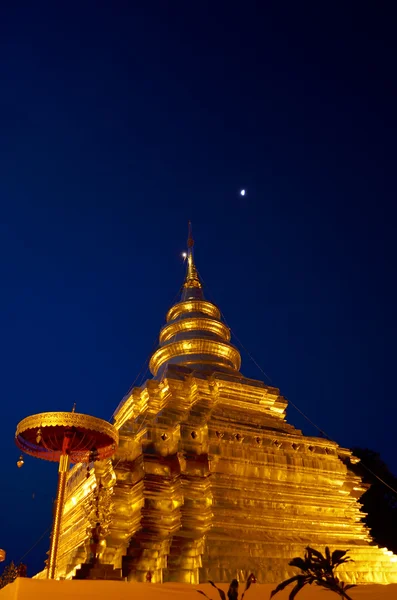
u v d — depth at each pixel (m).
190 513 20.06
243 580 18.28
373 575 21.03
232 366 29.98
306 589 13.40
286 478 22.58
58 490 16.67
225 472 21.33
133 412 26.25
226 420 23.64
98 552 16.72
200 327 30.48
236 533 19.86
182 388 25.36
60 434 17.89
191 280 35.56
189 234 40.53
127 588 12.13
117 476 21.48
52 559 15.51
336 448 24.88
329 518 22.58
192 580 18.25
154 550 19.41
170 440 22.25
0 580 25.91
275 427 25.23
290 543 20.33
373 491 37.44
